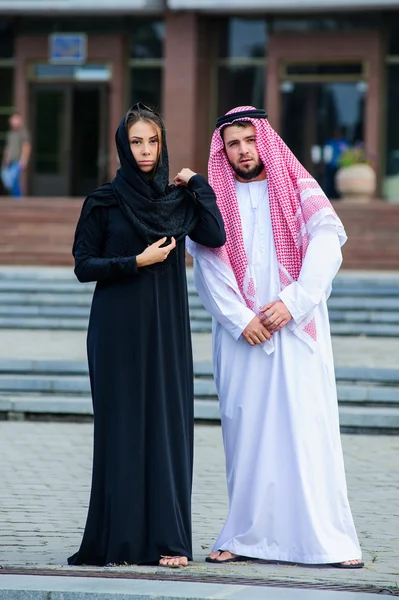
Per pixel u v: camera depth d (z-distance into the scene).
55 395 22.44
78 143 55.03
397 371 22.80
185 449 11.53
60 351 26.69
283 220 11.84
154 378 11.41
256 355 11.72
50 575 10.76
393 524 13.89
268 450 11.61
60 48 54.53
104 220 11.55
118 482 11.29
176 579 10.61
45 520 13.84
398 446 19.44
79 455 18.19
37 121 55.31
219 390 11.98
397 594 10.20
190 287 32.16
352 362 25.12
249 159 11.90
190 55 51.38
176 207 11.56
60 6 51.88
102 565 11.41
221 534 11.80
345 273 38.12
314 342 11.70
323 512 11.54
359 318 31.33
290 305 11.55
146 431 11.38
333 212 11.75
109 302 11.46
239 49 52.88
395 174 52.06
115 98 54.25
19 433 20.14
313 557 11.42
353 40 51.81
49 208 42.22
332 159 52.22
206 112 52.69
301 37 52.25
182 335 11.63
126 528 11.27
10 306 33.00
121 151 11.49
